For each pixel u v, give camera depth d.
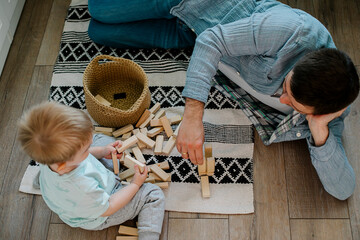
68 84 1.76
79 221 1.31
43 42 1.87
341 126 1.45
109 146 1.47
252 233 1.46
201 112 1.31
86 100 1.55
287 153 1.60
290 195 1.52
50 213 1.50
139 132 1.59
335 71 1.02
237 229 1.47
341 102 1.07
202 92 1.29
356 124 1.63
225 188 1.53
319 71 1.02
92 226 1.34
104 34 1.76
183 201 1.50
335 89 1.03
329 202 1.50
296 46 1.21
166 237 1.45
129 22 1.75
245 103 1.65
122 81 1.74
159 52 1.82
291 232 1.46
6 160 1.60
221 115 1.67
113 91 1.73
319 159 1.36
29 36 1.88
